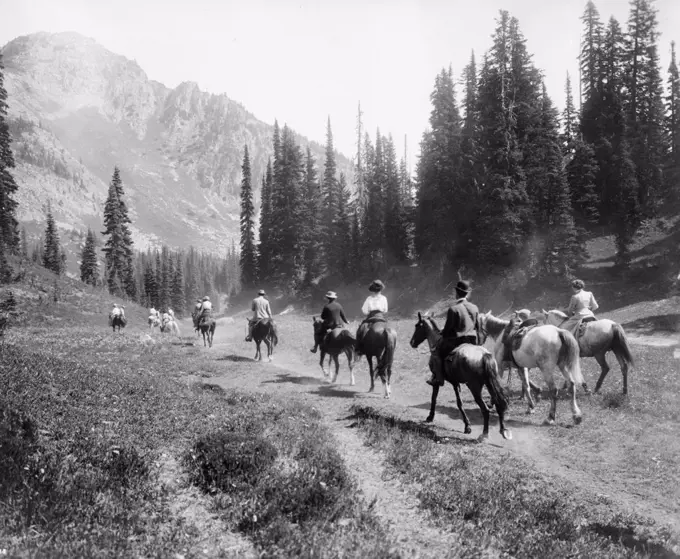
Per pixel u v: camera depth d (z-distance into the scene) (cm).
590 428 1088
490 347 2258
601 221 5447
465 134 5466
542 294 4503
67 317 4747
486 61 4931
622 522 670
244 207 8194
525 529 621
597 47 6091
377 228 6931
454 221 5500
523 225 4662
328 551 510
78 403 925
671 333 2858
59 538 456
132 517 531
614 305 4072
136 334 3528
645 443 988
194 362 2094
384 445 930
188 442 823
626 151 5306
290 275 7306
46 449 657
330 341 1680
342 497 650
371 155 8306
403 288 6047
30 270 5438
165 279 12219
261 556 493
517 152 4578
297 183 7481
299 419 1072
